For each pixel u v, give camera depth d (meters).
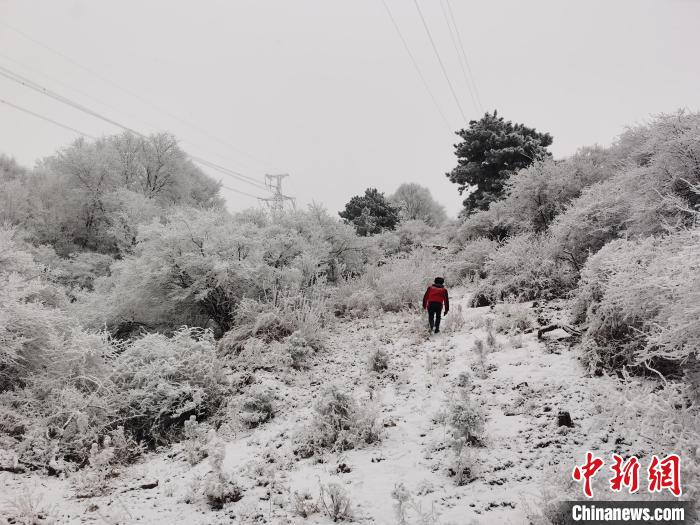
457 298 12.59
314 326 10.02
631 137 11.01
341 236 15.98
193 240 10.71
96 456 5.09
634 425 3.81
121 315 10.64
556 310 8.64
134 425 6.67
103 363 7.19
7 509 4.20
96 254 16.25
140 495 4.79
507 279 10.77
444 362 7.52
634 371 5.42
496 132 25.27
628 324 5.60
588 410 4.99
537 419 5.08
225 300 11.07
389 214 39.22
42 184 18.28
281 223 14.88
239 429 6.44
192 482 4.93
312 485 4.61
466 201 26.23
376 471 4.71
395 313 12.23
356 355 9.07
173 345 7.74
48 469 5.26
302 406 6.91
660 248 5.39
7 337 6.39
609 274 6.32
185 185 23.42
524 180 13.97
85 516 4.28
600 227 9.09
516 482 4.05
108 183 19.39
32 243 15.82
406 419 5.86
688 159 7.14
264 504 4.34
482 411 5.07
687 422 3.58
